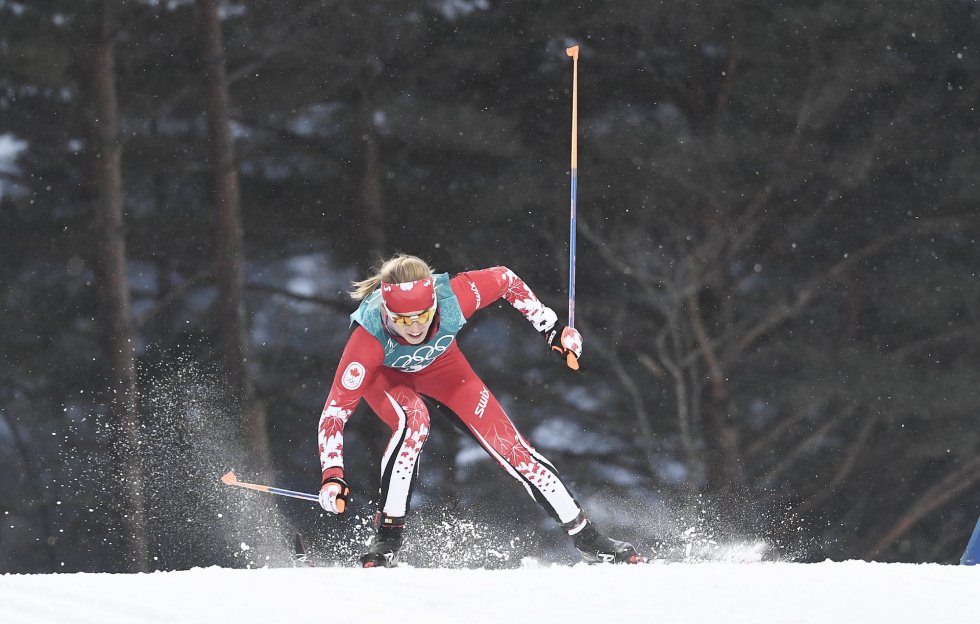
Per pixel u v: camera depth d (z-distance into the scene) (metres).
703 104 57.25
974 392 55.06
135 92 53.16
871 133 57.66
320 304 55.94
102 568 53.31
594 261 56.44
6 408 52.88
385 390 15.98
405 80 54.94
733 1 55.56
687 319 56.28
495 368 55.78
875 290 57.66
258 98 54.28
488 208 53.97
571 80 55.72
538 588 10.22
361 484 54.12
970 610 9.69
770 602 9.90
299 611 9.32
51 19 51.19
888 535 56.88
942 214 58.12
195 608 9.37
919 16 55.97
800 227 57.44
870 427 56.72
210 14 52.50
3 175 53.59
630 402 56.22
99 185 51.06
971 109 58.09
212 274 53.25
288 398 55.25
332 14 53.97
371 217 54.78
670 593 10.14
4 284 53.09
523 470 15.90
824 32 55.84
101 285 50.78
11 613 9.25
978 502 59.56
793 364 56.03
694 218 56.44
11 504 52.59
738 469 55.47
